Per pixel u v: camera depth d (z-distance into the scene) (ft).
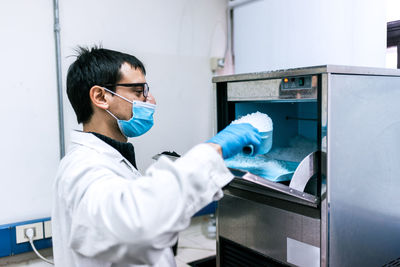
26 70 5.06
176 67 6.44
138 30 5.97
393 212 3.72
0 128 4.92
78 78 2.78
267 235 3.72
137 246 1.90
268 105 4.49
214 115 4.28
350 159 3.22
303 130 4.73
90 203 2.09
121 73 2.79
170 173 2.01
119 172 2.61
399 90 3.67
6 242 4.91
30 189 5.19
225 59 7.09
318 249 3.18
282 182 3.44
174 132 6.48
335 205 3.13
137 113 2.94
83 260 2.43
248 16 6.43
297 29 5.49
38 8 5.10
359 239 3.37
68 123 5.46
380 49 4.52
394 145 3.67
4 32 4.87
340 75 3.04
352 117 3.19
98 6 5.57
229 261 4.35
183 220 2.02
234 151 2.54
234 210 4.14
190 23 6.56
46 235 5.19
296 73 3.19
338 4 4.88
